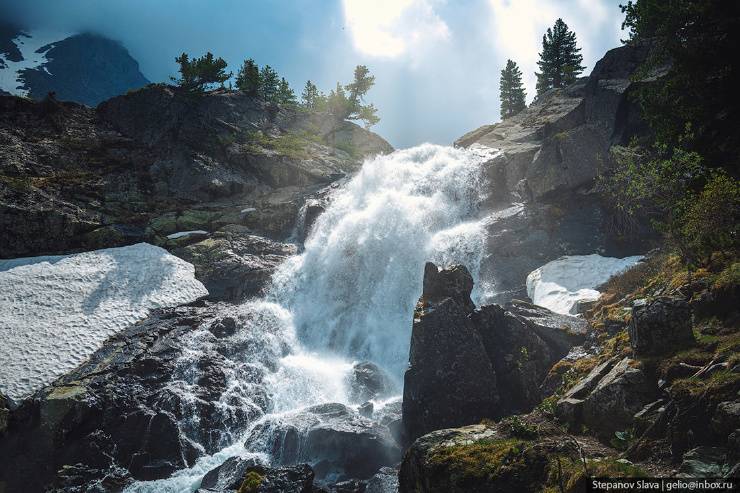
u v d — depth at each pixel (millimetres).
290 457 18953
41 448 20047
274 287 31344
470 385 18297
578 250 29125
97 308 27297
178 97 47844
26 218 33906
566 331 20703
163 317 27375
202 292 30312
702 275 16812
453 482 11891
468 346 18828
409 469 13039
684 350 13352
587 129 33219
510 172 35781
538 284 26906
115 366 23250
